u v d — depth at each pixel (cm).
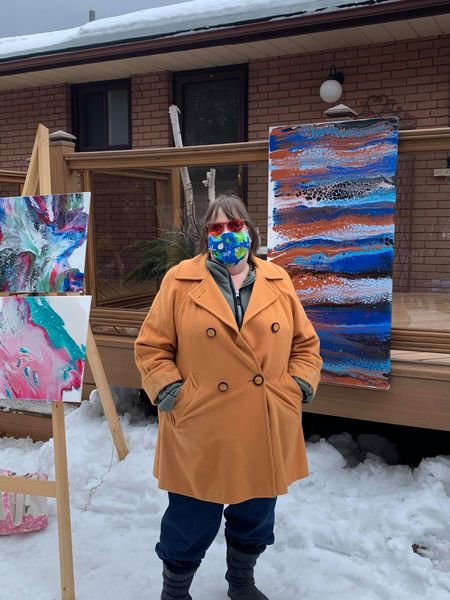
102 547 291
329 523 286
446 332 322
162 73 759
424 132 311
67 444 383
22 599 255
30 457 399
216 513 220
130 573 270
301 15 580
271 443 209
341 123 320
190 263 224
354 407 337
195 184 428
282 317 217
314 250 334
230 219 217
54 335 250
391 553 265
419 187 415
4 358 259
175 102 770
